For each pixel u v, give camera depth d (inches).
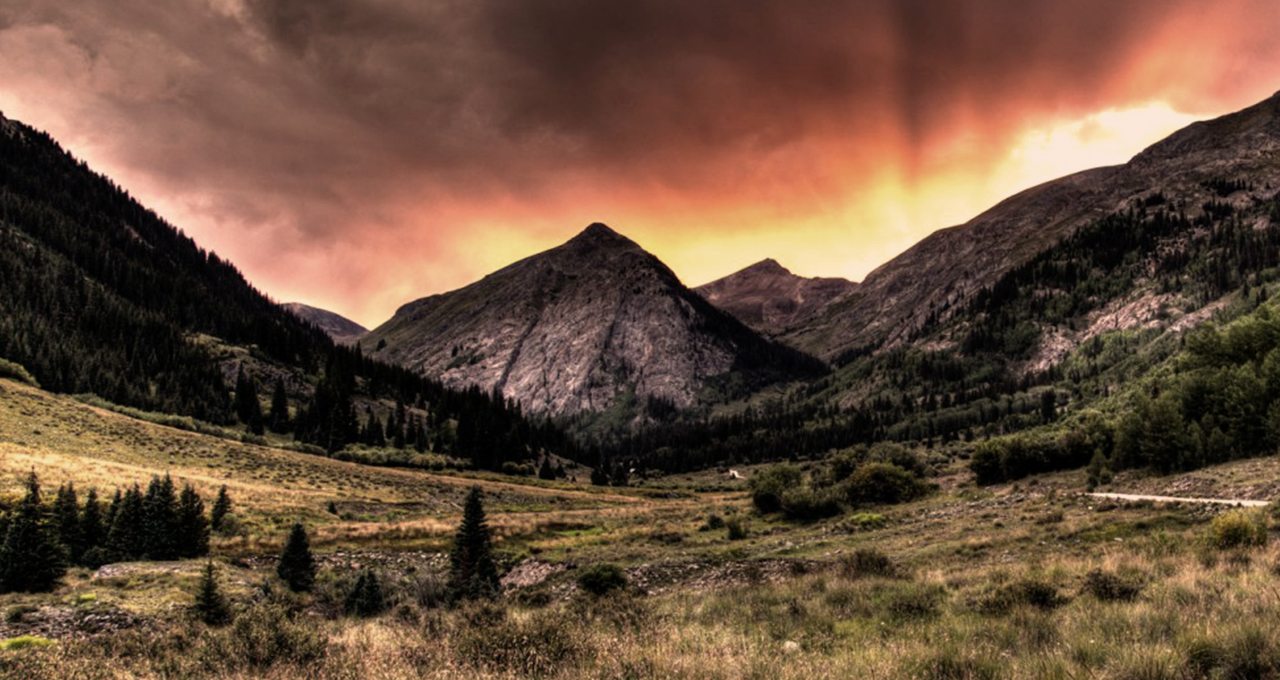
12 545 1333.7
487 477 5167.3
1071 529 1107.9
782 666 331.0
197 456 3501.5
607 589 1347.2
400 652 394.0
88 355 5639.8
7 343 4938.5
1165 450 1781.5
